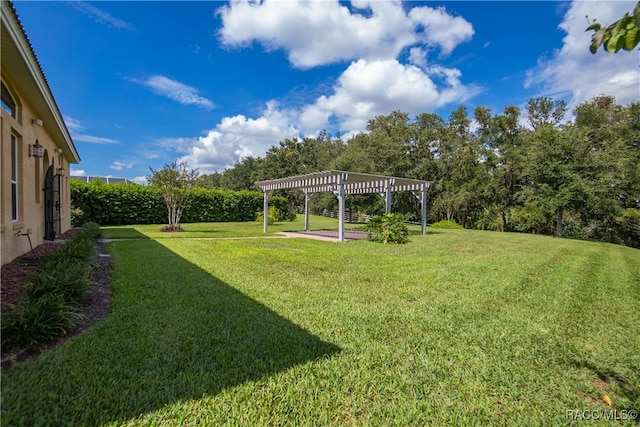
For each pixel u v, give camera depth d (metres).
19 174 6.52
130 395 2.15
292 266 6.80
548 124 21.88
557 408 2.20
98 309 3.79
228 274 5.79
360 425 1.97
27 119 6.82
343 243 11.57
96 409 2.00
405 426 1.98
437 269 6.80
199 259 7.25
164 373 2.43
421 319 3.79
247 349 2.88
